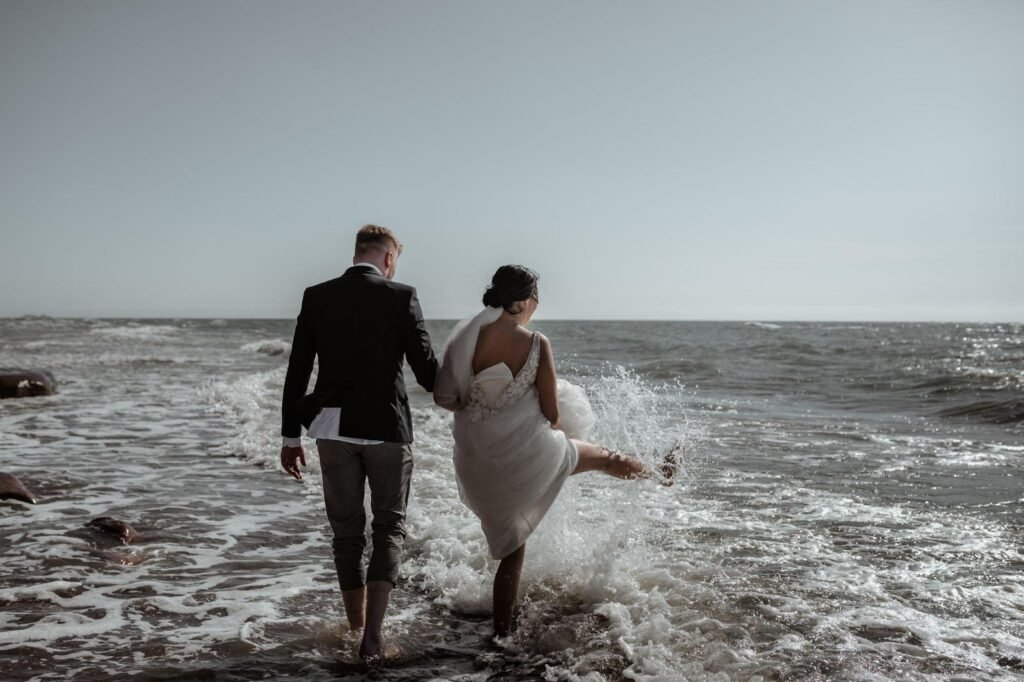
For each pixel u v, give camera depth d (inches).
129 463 270.8
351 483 124.6
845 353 957.2
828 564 158.9
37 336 1309.1
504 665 114.7
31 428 348.8
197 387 532.4
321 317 125.0
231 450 296.2
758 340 1370.6
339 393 121.9
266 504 216.4
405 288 127.0
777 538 178.4
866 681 105.1
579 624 129.3
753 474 253.1
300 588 148.4
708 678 106.8
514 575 129.8
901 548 169.9
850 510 205.3
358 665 114.1
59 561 159.5
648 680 106.9
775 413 418.0
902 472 256.4
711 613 132.0
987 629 124.0
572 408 142.6
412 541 180.1
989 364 780.6
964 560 160.9
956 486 235.1
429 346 127.1
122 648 117.9
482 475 127.9
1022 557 162.4
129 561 162.2
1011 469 261.0
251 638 123.3
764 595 140.3
